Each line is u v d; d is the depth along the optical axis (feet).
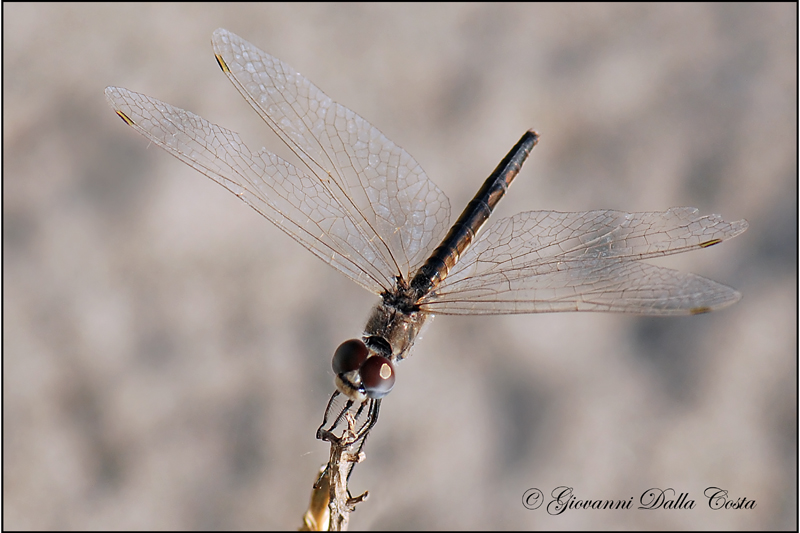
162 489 2.34
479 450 2.34
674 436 2.34
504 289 2.25
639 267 2.24
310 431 2.35
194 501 2.34
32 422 2.35
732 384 2.35
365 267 2.26
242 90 2.27
